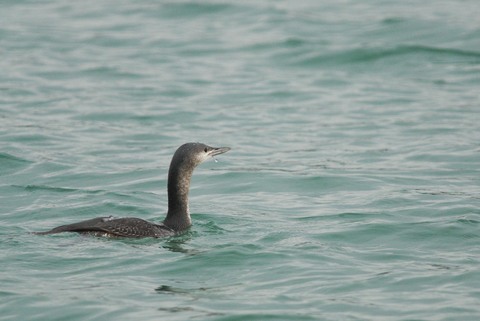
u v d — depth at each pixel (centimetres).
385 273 1244
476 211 1541
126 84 2512
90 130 2119
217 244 1357
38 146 1978
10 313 1099
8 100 2328
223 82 2550
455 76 2602
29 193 1667
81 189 1695
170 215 1454
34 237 1344
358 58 2761
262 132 2142
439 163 1889
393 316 1100
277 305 1129
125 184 1747
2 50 2789
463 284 1202
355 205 1608
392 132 2125
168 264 1262
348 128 2167
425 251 1355
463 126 2150
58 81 2514
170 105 2336
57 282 1189
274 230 1445
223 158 1944
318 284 1201
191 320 1080
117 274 1223
